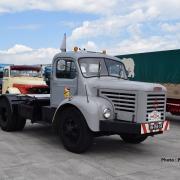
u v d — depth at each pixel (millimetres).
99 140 9266
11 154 7402
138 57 15602
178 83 13492
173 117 15734
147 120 7168
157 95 7359
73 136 7660
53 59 8672
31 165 6613
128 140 8805
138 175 6184
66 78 8320
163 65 14297
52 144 8500
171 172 6434
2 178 5816
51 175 6047
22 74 14406
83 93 7875
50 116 8617
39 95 10391
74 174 6145
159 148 8508
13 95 10336
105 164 6852
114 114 7465
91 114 7199
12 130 10133
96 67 8227
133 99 7195
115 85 7480
